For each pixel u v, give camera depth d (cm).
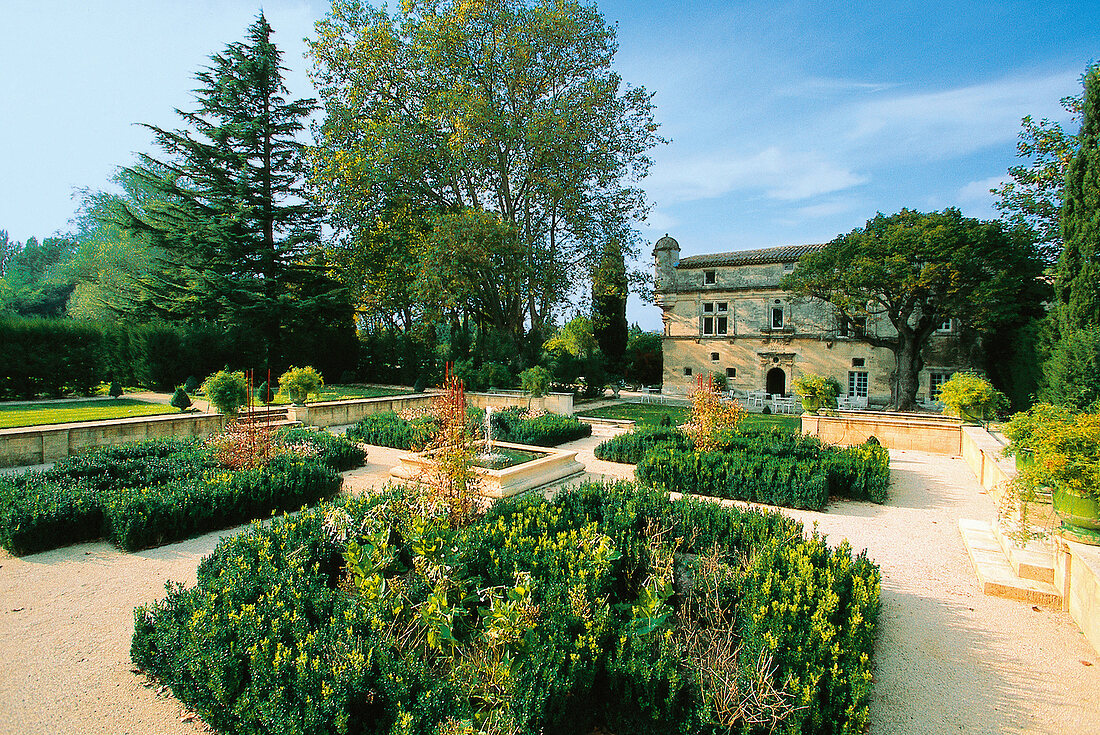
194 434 1364
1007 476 808
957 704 391
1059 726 368
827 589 434
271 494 798
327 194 2623
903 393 2530
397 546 527
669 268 3584
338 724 299
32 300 4528
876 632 472
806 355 3178
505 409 1844
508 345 2752
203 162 2755
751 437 1223
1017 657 454
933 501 945
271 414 1606
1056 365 1534
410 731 291
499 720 286
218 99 2864
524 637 357
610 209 2747
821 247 3247
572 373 2942
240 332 2648
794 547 521
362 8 2545
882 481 923
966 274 2211
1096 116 1530
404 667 329
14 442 1050
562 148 2473
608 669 347
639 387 4222
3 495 710
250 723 325
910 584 603
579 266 2767
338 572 518
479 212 2372
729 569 492
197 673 351
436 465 629
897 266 2277
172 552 670
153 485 816
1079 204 1568
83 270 4350
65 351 2156
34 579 591
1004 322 2281
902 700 395
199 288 2641
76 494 720
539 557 479
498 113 2481
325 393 2505
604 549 480
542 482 982
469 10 2441
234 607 387
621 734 347
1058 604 544
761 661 355
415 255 2638
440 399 962
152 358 2353
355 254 2770
